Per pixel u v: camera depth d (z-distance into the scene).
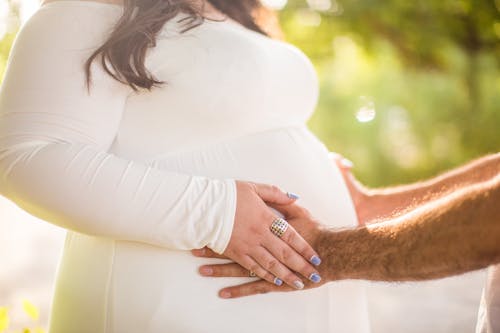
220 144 1.54
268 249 1.45
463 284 4.12
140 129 1.48
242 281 1.49
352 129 6.13
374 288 4.11
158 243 1.39
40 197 1.34
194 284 1.46
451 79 6.10
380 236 1.46
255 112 1.54
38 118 1.35
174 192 1.38
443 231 1.37
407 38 5.94
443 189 1.83
